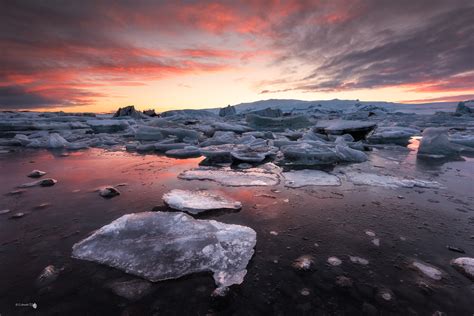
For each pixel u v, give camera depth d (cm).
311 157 561
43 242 222
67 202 318
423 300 156
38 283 170
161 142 841
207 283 171
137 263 191
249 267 187
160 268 186
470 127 1338
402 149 793
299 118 1398
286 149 593
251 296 158
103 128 1286
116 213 284
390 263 192
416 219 270
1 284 169
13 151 761
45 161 600
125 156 677
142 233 228
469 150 752
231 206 301
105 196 340
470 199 332
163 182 412
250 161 580
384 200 328
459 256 202
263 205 310
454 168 519
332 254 204
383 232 241
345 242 223
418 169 510
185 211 287
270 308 149
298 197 341
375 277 176
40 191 362
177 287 168
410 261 195
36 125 1216
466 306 151
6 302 154
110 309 149
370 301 155
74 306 151
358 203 318
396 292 162
